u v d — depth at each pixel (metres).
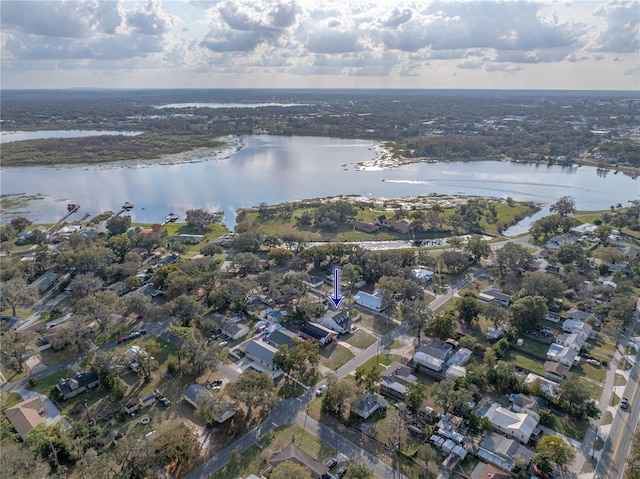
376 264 195.12
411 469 95.69
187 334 135.00
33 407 112.00
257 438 104.12
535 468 95.38
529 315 148.25
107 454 95.62
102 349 140.50
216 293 164.62
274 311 164.12
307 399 118.44
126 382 125.31
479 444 102.50
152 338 147.75
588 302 165.88
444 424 107.94
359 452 100.31
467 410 112.25
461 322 157.25
